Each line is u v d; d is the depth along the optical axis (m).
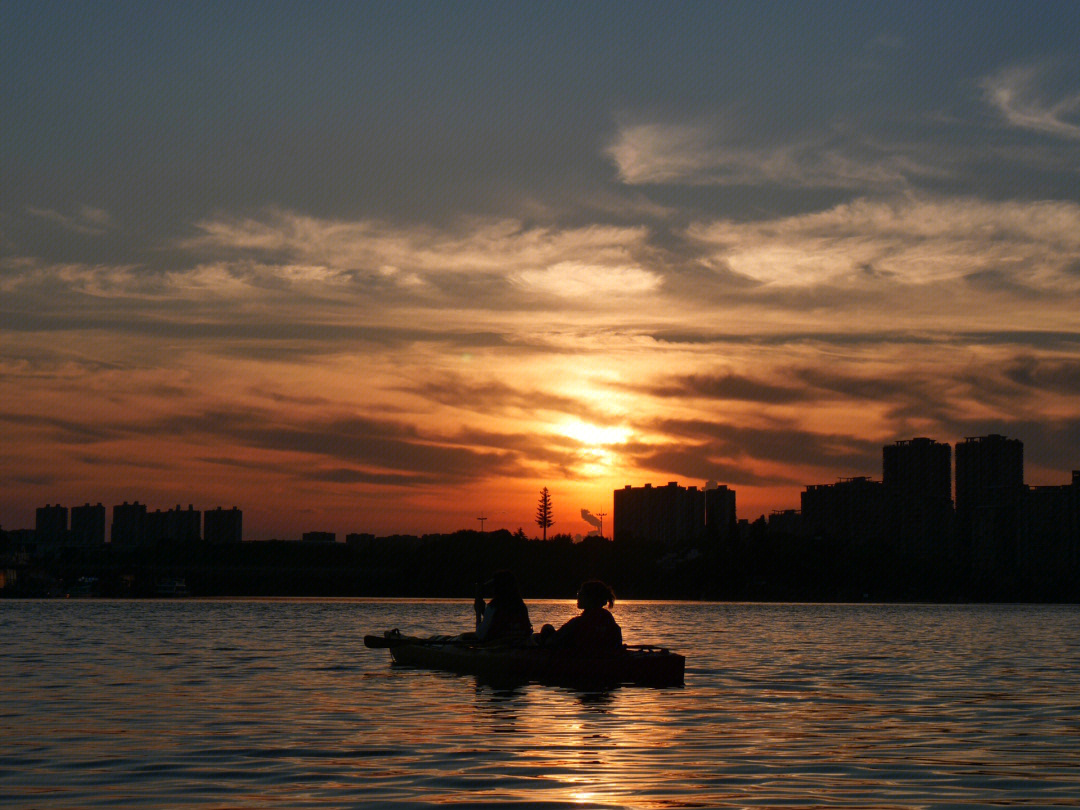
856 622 79.25
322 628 51.34
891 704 18.48
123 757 12.20
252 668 25.11
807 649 37.19
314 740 13.55
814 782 10.96
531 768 11.56
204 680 21.89
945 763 12.21
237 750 12.73
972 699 19.53
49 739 13.55
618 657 20.98
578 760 12.13
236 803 9.68
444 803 9.70
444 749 12.86
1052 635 53.88
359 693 19.36
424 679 22.11
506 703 17.77
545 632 22.84
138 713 16.23
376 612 97.44
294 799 9.86
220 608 109.25
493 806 9.59
